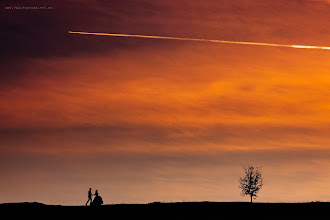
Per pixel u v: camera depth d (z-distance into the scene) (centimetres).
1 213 6656
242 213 6606
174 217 6488
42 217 6512
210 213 6638
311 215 6512
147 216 6531
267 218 6419
